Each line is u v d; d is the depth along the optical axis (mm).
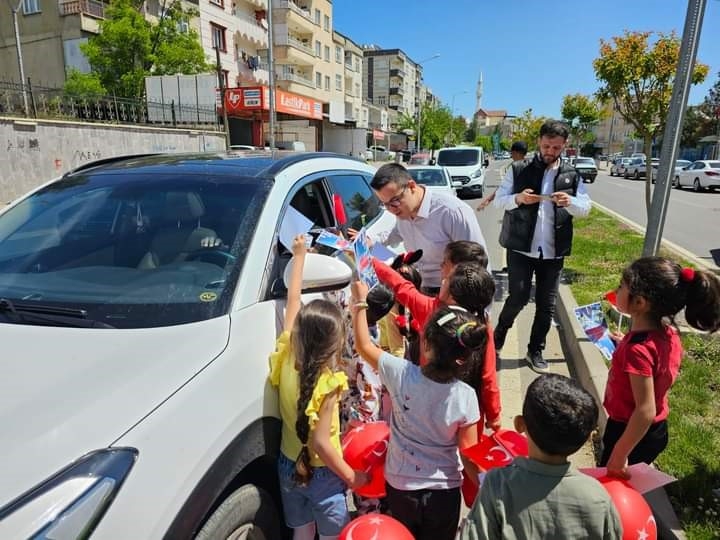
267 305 1928
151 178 2508
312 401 1641
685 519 2295
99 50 21469
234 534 1594
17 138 12906
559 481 1446
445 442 1843
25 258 2180
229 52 33625
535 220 3760
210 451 1423
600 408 3240
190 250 2066
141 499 1221
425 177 12594
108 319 1732
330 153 3463
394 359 1940
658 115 6102
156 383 1432
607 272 6652
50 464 1190
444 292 2227
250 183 2367
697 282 1859
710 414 3131
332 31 47469
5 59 27062
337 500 1876
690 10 3355
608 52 6270
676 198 19906
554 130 3637
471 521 1486
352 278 2158
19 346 1585
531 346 4152
